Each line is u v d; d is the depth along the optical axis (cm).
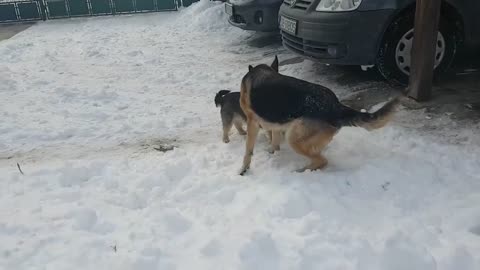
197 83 694
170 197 363
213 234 306
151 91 666
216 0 1230
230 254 284
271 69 424
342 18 536
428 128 463
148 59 849
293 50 636
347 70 678
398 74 573
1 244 304
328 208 328
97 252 294
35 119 564
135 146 482
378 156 405
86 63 846
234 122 477
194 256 288
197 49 911
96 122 554
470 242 283
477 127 455
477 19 557
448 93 545
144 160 439
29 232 318
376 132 458
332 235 295
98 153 468
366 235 296
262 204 340
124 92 663
